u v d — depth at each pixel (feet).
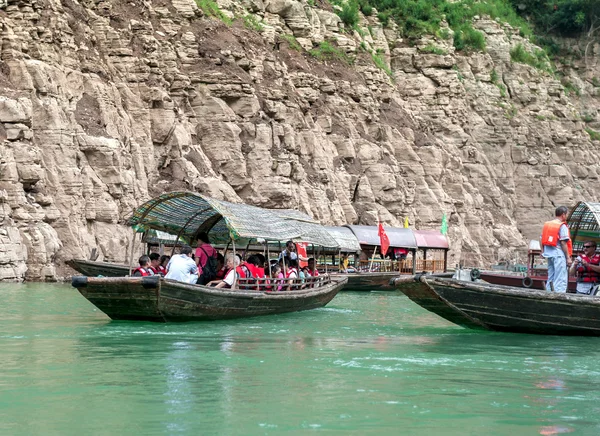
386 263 138.21
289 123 160.86
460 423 38.09
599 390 45.52
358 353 55.62
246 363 51.13
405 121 197.98
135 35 142.20
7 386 43.91
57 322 68.85
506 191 225.56
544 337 64.08
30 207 109.60
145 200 129.29
